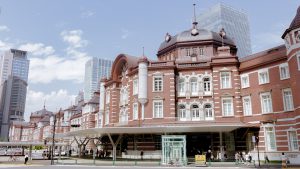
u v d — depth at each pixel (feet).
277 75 134.92
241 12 542.57
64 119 338.13
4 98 634.02
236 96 144.56
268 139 133.49
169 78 153.69
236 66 149.07
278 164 118.62
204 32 178.60
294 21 124.57
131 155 154.61
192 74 155.74
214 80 148.87
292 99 126.21
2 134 611.88
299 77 119.65
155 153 148.15
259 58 143.13
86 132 144.56
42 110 470.39
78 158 173.58
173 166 113.29
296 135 123.54
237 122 140.36
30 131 449.89
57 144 201.46
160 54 191.93
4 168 110.11
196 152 146.51
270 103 135.95
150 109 151.53
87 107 273.75
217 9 514.68
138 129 129.80
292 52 124.06
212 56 161.68
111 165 119.96
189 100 152.56
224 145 142.51
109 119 185.78
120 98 183.83
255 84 142.10
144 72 155.74
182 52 176.55
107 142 183.62
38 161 155.02
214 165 115.24
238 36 519.60
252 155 135.95
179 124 143.43
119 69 188.55
